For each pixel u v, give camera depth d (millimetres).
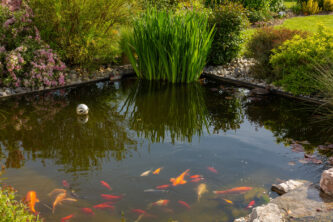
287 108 5234
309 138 4047
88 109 5129
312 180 3018
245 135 4164
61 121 4586
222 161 3424
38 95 5840
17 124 4445
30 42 6215
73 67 7246
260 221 2238
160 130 4332
